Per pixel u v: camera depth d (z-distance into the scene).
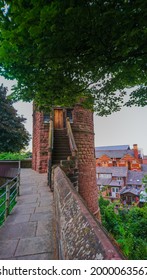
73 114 13.23
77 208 1.41
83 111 13.56
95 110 5.64
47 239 3.11
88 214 1.21
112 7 2.13
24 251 2.72
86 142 13.35
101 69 3.70
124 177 43.62
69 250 1.05
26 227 3.62
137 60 3.23
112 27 2.29
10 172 13.29
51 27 2.25
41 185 7.82
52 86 3.84
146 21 2.16
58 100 4.53
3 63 3.12
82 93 4.68
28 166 19.70
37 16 2.24
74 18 2.20
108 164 53.66
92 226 1.01
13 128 19.67
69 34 2.43
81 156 12.76
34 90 3.93
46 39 2.54
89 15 2.17
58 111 14.27
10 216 4.25
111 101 5.30
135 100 5.20
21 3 2.26
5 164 14.01
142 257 9.71
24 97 4.11
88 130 13.71
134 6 2.00
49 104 4.77
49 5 2.14
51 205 5.00
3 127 18.42
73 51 2.76
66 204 1.72
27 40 2.64
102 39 2.51
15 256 2.59
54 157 9.81
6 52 2.80
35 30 2.30
